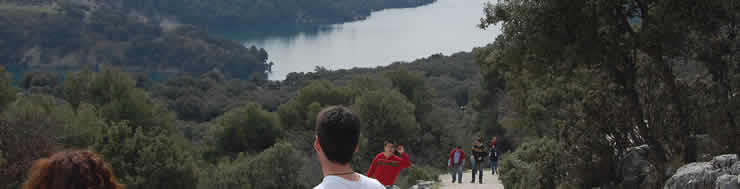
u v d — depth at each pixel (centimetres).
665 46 1237
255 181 3397
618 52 1290
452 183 2116
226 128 5544
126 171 3281
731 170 900
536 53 1419
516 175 1741
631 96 1313
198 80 12900
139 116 4812
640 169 1238
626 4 1341
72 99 5141
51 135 2902
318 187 264
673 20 1210
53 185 219
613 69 1338
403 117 5184
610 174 1284
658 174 1163
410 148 5584
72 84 5128
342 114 270
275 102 11475
